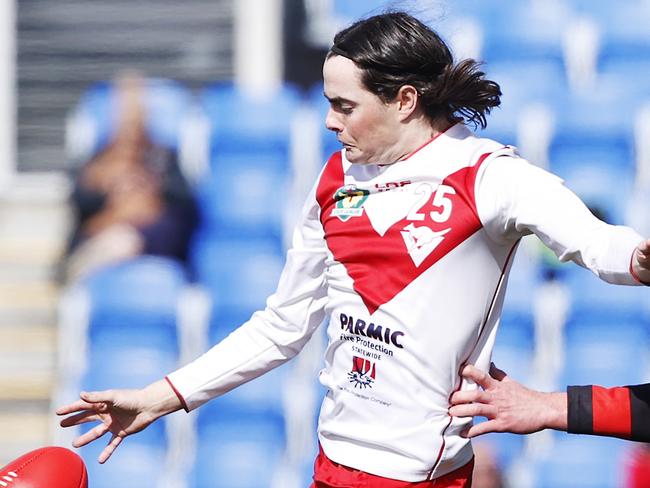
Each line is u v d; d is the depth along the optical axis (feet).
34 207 89.81
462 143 29.55
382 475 29.50
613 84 89.04
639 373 76.79
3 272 85.20
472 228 28.48
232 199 83.15
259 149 84.84
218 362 32.73
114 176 82.48
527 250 78.64
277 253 81.87
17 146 93.50
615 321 77.92
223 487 74.33
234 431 76.23
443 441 29.14
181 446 76.18
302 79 94.32
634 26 90.17
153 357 78.38
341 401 30.07
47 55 93.97
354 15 93.40
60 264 83.51
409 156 29.63
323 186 30.94
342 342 30.09
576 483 72.28
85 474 32.30
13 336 82.89
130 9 94.22
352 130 29.48
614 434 28.22
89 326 79.77
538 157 83.87
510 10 91.04
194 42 94.32
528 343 77.00
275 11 93.76
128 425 32.53
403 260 28.91
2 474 30.86
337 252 30.09
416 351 28.78
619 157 84.17
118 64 94.43
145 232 81.51
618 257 25.52
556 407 28.37
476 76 29.84
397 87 29.04
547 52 89.66
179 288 80.23
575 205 27.25
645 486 71.20
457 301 28.76
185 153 84.53
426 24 31.55
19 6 93.81
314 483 31.07
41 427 79.97
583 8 90.94
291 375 77.30
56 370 81.82
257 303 79.41
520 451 73.46
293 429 76.38
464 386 29.37
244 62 94.17
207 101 86.48
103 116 84.58
